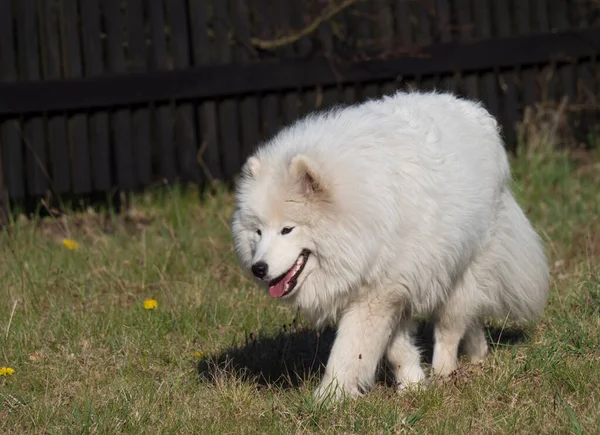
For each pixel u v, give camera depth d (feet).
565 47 53.21
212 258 41.63
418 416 24.99
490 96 52.65
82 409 26.13
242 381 28.99
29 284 37.40
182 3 48.49
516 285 29.94
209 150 49.93
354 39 51.08
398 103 28.55
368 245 25.20
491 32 53.31
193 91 48.70
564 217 45.85
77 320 33.76
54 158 47.55
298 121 28.32
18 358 30.68
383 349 26.81
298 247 25.64
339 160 25.43
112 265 39.96
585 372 26.99
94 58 47.42
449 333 29.40
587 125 54.95
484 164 28.19
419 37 51.75
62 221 47.03
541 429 23.70
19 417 26.13
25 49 46.78
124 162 48.70
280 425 24.84
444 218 26.17
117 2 47.65
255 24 50.01
